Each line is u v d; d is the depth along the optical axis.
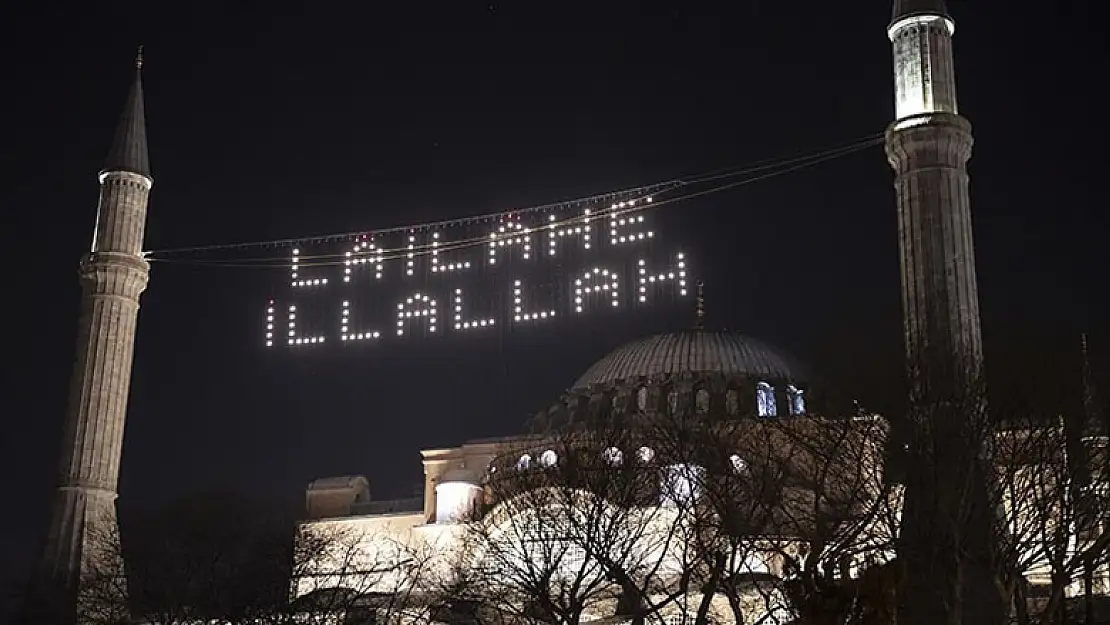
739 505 65.81
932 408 56.50
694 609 75.06
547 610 68.00
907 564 54.59
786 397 112.94
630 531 72.88
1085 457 55.91
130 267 92.75
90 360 90.19
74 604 82.25
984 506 54.28
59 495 87.12
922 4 74.12
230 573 83.56
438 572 97.44
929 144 70.06
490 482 93.00
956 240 68.31
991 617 54.03
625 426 78.31
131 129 96.81
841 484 60.97
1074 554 54.97
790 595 35.78
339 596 88.62
